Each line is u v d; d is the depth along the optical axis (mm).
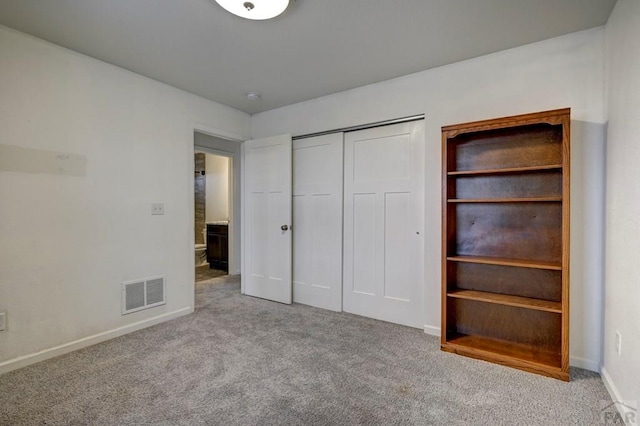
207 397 1845
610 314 1909
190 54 2500
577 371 2123
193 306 3330
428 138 2768
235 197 5207
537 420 1649
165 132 3068
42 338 2291
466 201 2385
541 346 2330
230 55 2508
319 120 3441
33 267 2254
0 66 2104
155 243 2992
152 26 2117
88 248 2539
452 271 2619
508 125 2174
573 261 2186
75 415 1681
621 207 1765
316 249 3527
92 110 2555
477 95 2545
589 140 2141
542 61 2299
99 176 2602
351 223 3289
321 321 3064
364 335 2729
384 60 2588
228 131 3719
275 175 3709
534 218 2340
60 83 2377
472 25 2096
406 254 2957
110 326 2670
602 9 1928
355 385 1970
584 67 2162
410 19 2025
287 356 2350
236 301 3736
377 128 3111
